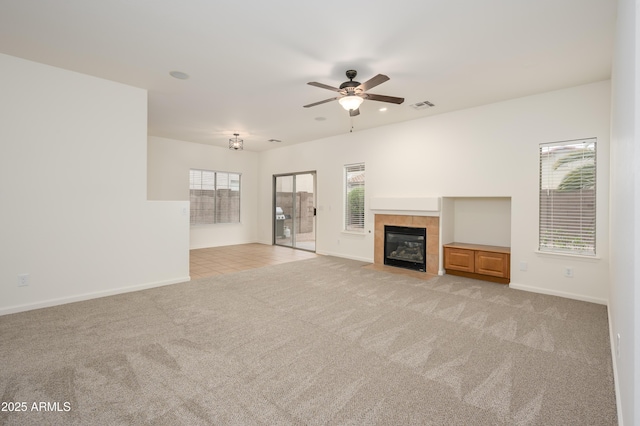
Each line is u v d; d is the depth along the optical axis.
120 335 2.68
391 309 3.39
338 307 3.44
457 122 4.76
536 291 4.04
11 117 3.15
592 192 3.70
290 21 2.50
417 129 5.25
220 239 8.12
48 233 3.38
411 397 1.87
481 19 2.45
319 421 1.66
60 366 2.17
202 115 5.13
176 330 2.80
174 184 7.21
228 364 2.22
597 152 3.61
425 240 5.14
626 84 1.49
